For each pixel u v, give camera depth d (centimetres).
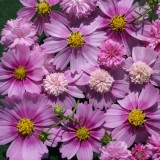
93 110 45
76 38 45
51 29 45
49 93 44
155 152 43
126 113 44
